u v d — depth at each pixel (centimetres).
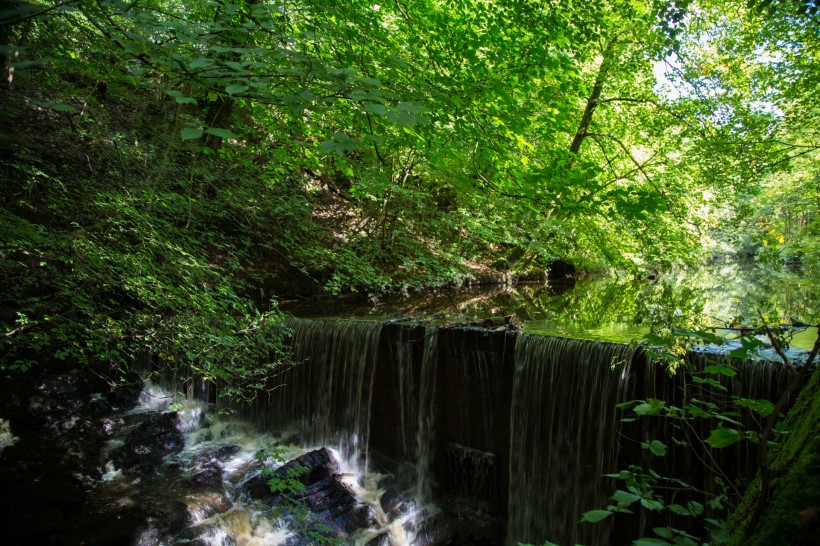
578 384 530
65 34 558
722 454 439
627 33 1002
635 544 154
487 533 570
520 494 584
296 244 1140
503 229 1255
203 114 1145
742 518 144
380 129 441
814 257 1145
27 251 561
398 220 1411
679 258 1016
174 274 628
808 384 167
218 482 606
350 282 1157
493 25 635
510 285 1539
